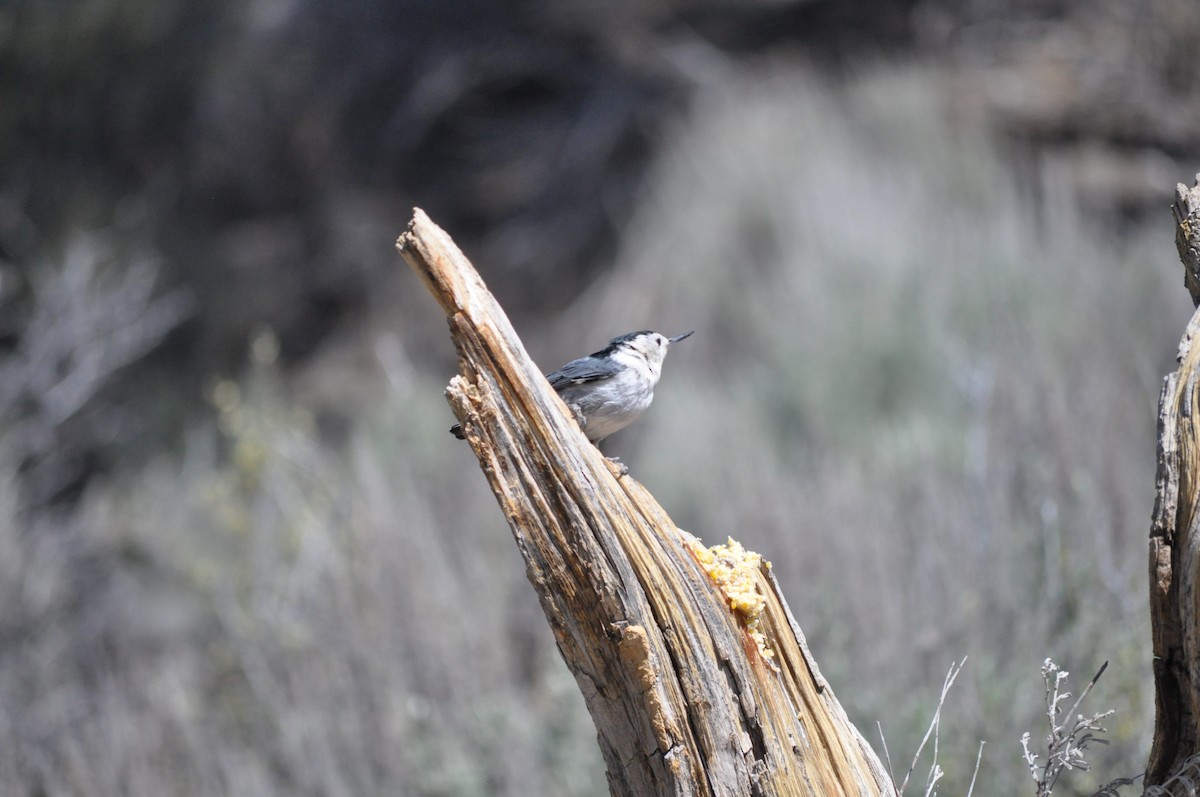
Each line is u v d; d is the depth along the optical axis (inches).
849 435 555.8
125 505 645.3
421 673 413.7
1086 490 339.6
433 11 988.6
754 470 488.1
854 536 384.5
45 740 459.2
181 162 887.7
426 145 970.1
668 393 667.4
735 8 935.0
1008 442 395.9
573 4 972.6
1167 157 695.1
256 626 464.4
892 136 744.3
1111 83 728.3
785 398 602.5
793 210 729.0
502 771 367.2
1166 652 171.5
